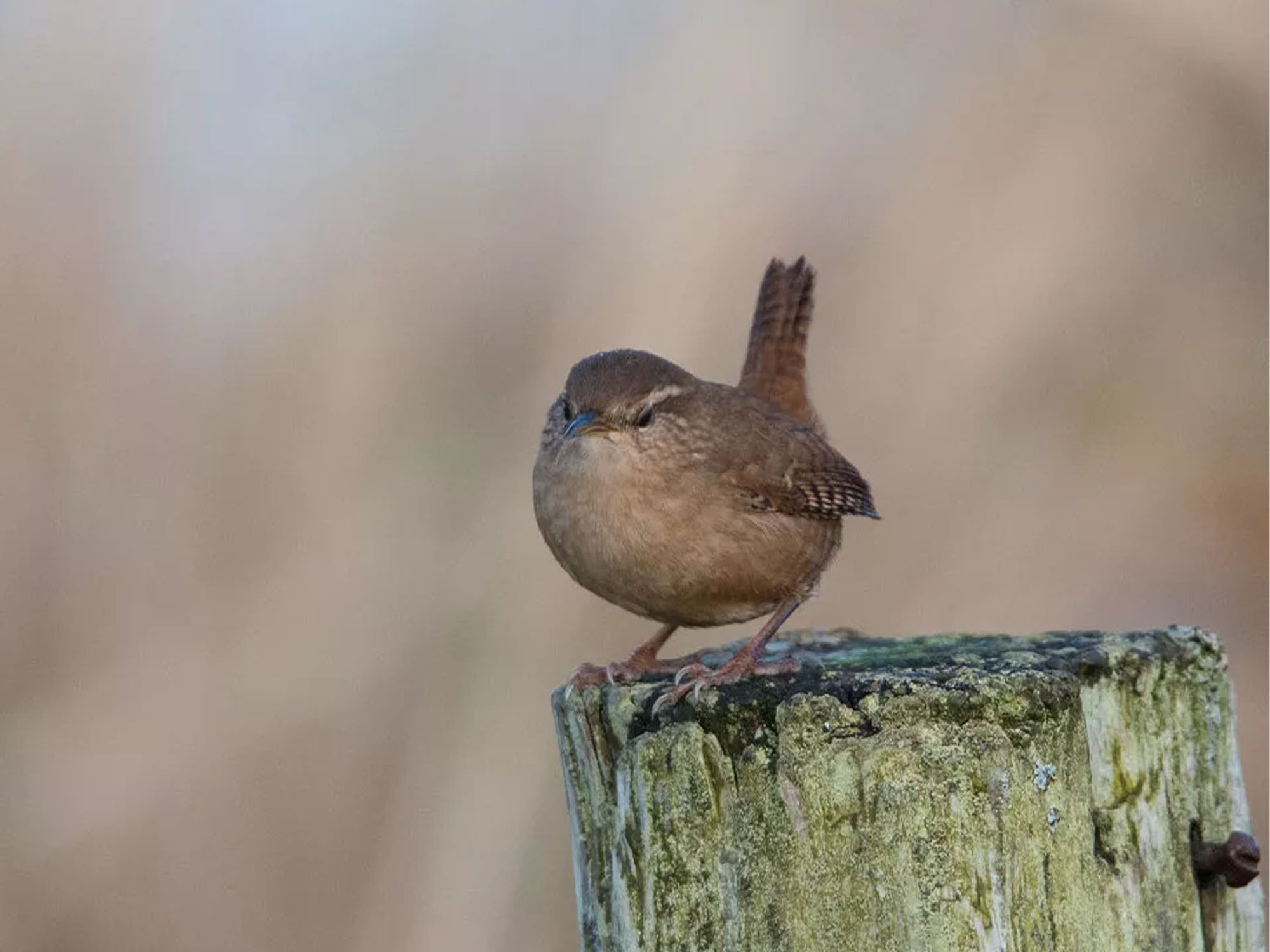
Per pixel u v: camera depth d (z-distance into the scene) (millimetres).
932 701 5637
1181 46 12984
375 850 11016
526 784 11008
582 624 11359
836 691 5715
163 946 10961
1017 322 12211
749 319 11664
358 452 11766
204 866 11047
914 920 5352
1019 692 5660
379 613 11359
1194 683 6484
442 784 11016
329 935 10922
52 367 11891
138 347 12203
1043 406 12500
